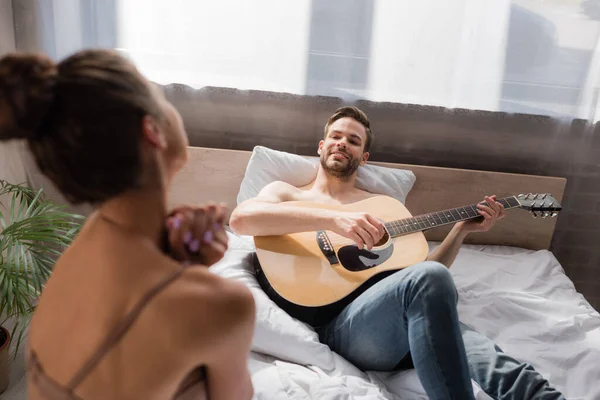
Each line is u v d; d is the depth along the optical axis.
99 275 0.59
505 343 1.62
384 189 2.09
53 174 0.56
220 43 2.11
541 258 2.16
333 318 1.57
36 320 0.64
